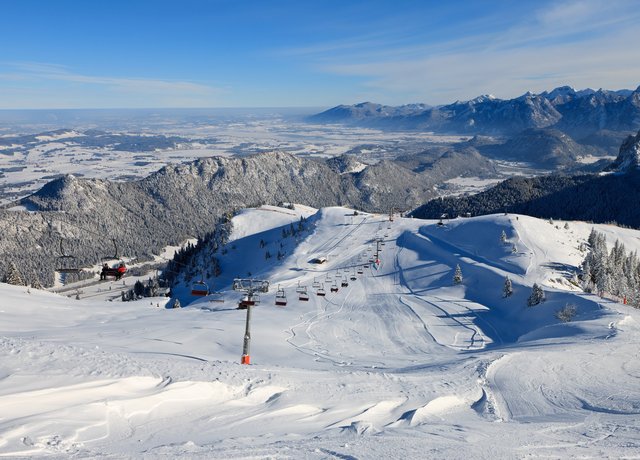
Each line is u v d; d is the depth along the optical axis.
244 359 34.38
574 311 62.81
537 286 73.00
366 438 16.75
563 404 24.23
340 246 142.50
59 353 23.98
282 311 79.19
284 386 24.39
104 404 18.06
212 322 64.94
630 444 16.11
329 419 20.27
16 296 82.31
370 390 25.61
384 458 13.96
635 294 87.75
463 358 38.38
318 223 172.38
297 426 18.80
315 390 24.50
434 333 64.31
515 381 29.11
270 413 20.25
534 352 37.34
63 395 18.38
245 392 22.73
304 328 65.00
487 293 88.12
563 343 43.38
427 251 123.88
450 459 13.96
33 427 15.40
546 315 67.81
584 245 125.00
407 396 25.12
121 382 20.56
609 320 54.66
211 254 186.12
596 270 96.94
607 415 21.47
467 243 123.62
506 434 17.67
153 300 113.12
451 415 22.33
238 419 19.28
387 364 41.19
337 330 64.56
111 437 16.08
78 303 89.19
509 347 46.97
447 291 92.69
